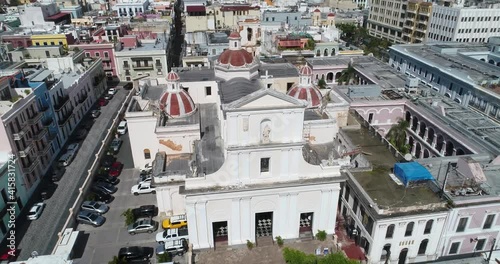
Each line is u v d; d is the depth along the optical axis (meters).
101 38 105.81
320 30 106.50
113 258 43.78
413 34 136.38
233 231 45.06
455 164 50.34
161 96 61.31
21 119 56.31
